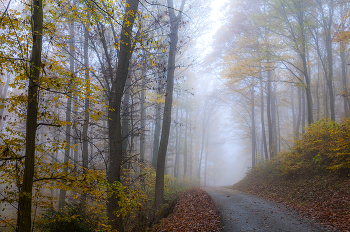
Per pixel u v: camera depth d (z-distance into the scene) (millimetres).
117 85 6699
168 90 10680
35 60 4434
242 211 8211
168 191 12984
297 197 9680
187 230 6355
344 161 8977
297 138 13242
